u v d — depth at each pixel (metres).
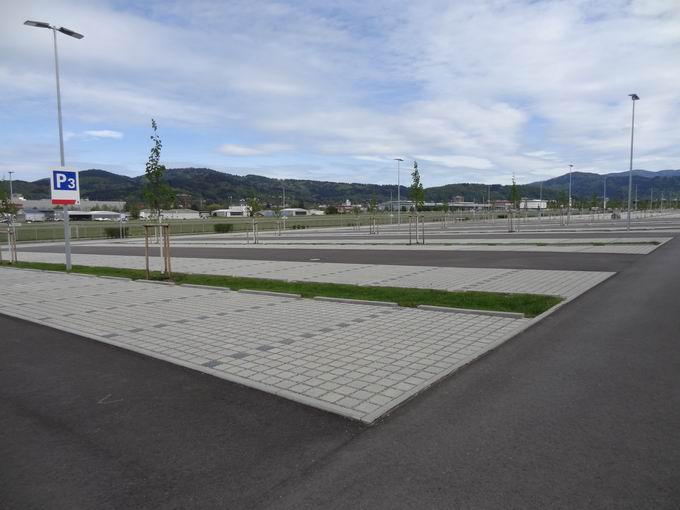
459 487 3.35
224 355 6.58
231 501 3.26
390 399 4.90
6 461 3.87
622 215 88.81
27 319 9.33
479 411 4.57
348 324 8.20
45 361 6.57
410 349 6.63
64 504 3.27
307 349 6.75
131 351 6.96
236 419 4.56
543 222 62.09
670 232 31.62
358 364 6.04
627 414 4.41
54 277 16.27
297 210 141.62
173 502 3.26
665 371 5.48
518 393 4.96
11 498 3.34
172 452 3.96
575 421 4.30
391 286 12.11
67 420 4.64
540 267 15.00
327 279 13.74
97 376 5.89
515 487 3.33
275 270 16.28
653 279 11.87
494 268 15.16
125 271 16.81
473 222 66.94
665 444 3.87
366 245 27.53
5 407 4.99
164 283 13.87
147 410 4.83
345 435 4.17
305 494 3.32
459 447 3.90
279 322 8.48
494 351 6.46
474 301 9.58
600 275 12.81
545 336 7.05
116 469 3.71
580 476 3.44
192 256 23.17
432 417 4.47
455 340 7.04
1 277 16.59
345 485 3.41
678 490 3.25
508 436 4.06
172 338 7.58
